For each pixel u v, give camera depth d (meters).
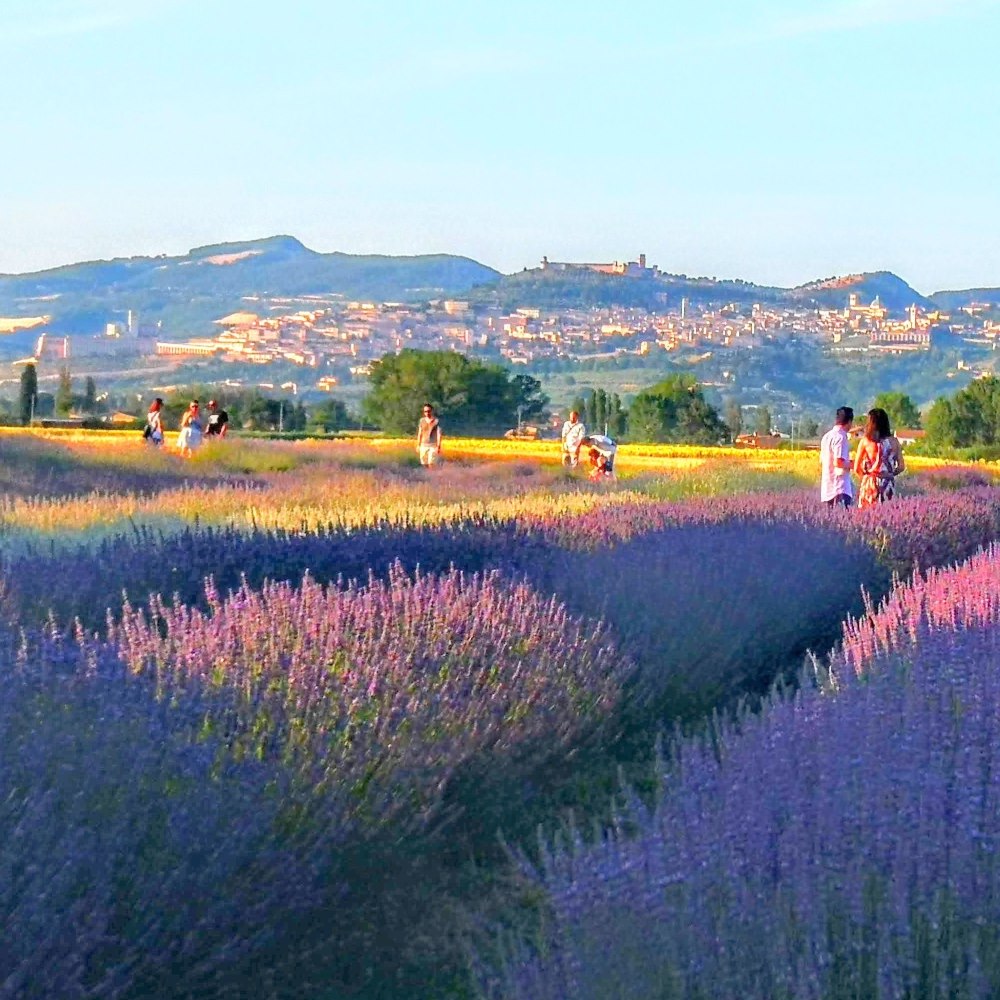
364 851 10.47
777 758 9.54
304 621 13.02
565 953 7.37
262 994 9.16
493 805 12.12
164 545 20.80
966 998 6.86
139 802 9.04
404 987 9.52
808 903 7.27
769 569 21.12
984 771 9.20
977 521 33.06
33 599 17.72
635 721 15.61
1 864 7.66
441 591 14.88
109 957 8.13
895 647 14.69
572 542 24.08
